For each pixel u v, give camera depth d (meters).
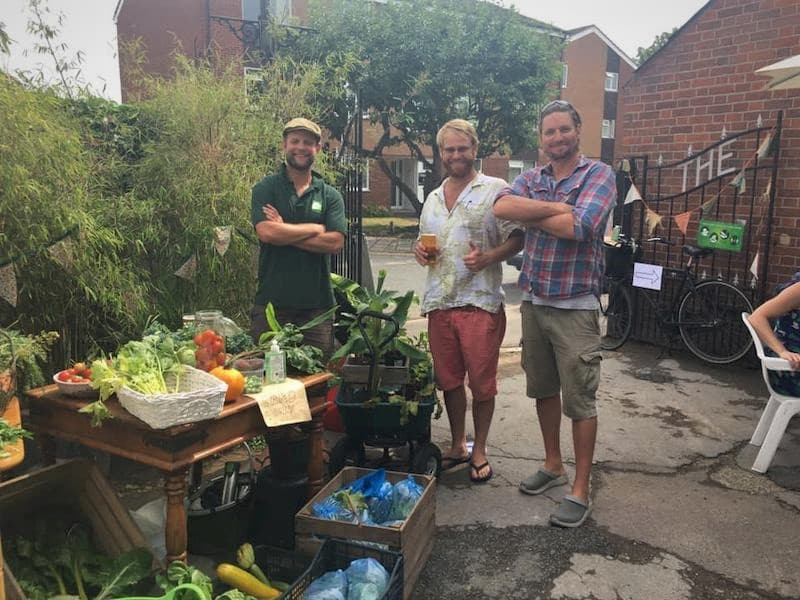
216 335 2.63
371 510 2.68
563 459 3.97
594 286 3.14
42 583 2.31
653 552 2.96
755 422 4.57
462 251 3.48
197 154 4.04
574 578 2.77
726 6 5.80
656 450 4.10
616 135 31.61
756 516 3.29
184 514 2.31
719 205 5.98
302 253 3.49
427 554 2.83
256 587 2.41
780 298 3.71
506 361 6.23
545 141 3.17
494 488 3.60
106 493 2.53
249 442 4.08
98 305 3.65
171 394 2.16
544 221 3.04
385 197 28.33
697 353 6.05
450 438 4.32
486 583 2.74
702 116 6.10
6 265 3.07
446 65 16.64
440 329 3.59
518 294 10.35
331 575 2.27
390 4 16.66
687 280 6.13
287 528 2.89
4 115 2.94
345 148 6.12
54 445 2.69
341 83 6.83
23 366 2.78
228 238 3.90
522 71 17.31
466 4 17.00
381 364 3.59
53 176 3.20
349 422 3.38
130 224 3.82
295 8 18.14
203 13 16.58
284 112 4.90
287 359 2.92
